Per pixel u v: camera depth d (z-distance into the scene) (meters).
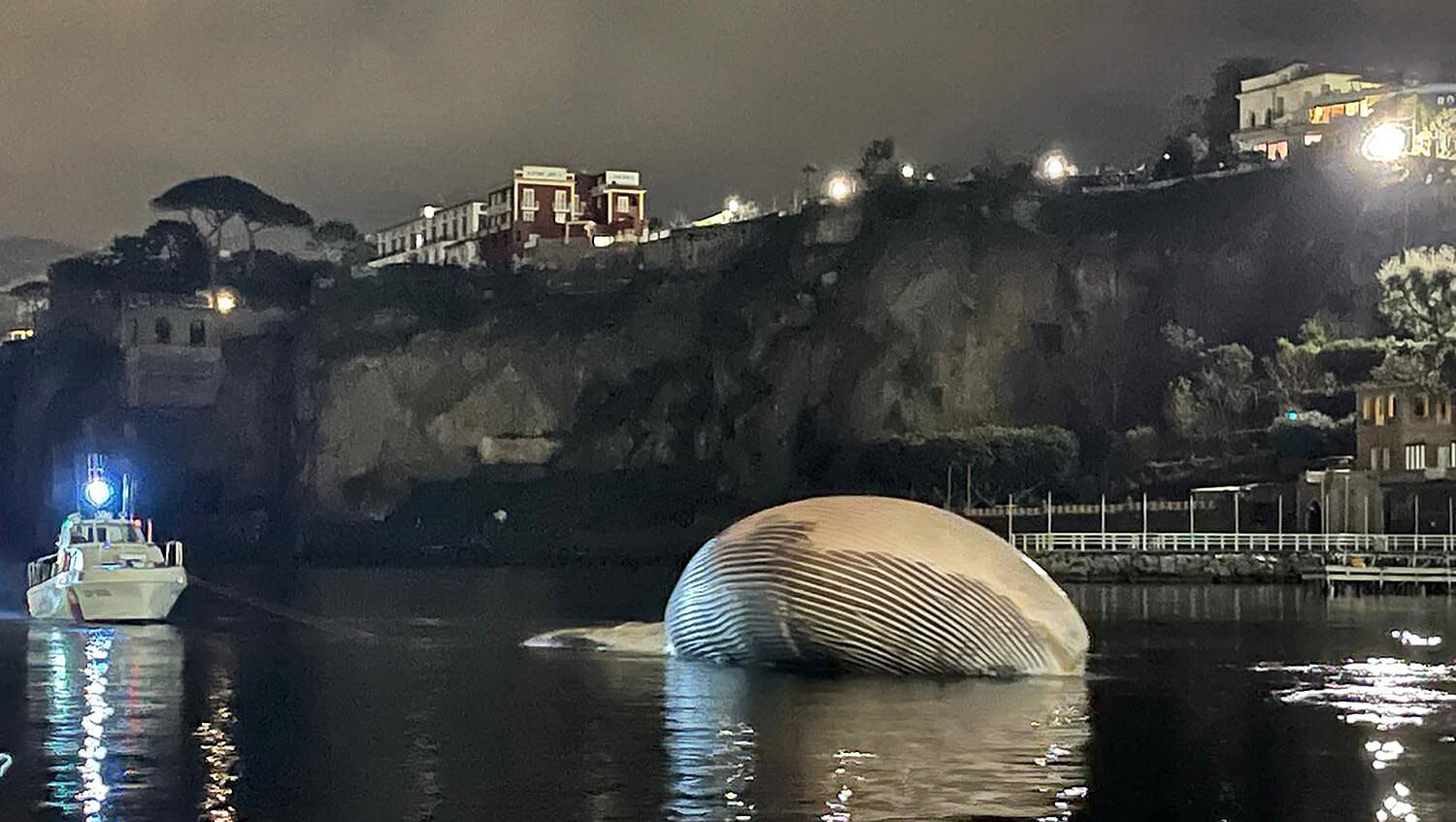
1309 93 172.75
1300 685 34.62
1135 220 147.00
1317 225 142.12
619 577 114.44
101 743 27.31
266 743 27.11
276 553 155.38
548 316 165.00
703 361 160.75
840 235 156.88
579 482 158.00
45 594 62.06
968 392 144.12
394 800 22.03
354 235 198.00
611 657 41.41
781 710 29.73
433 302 165.50
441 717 30.11
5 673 40.41
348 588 96.75
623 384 162.25
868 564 34.31
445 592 91.56
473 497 156.62
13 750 26.58
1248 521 111.19
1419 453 105.31
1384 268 133.50
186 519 159.38
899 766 23.98
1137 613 63.78
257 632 55.66
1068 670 35.09
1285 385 127.88
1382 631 52.78
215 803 22.05
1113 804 21.33
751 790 22.23
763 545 35.53
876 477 141.00
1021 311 145.50
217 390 164.12
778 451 152.00
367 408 158.12
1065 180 158.25
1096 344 143.62
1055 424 141.75
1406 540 95.00
